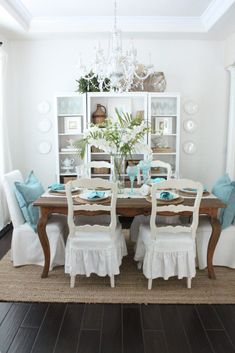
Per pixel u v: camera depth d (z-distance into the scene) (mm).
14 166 4434
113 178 2875
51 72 4273
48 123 4371
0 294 2443
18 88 4301
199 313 2232
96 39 4160
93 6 3389
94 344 1918
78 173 3521
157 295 2447
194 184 2291
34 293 2461
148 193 2791
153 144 4254
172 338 1977
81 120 4160
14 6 3244
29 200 2758
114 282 2600
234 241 2834
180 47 4230
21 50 4219
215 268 2900
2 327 2068
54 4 3324
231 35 3973
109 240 2469
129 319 2154
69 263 2531
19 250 2859
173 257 2486
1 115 3789
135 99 4234
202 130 4434
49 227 2771
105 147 2723
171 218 3041
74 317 2174
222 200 2729
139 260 2824
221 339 1972
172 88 4316
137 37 4090
